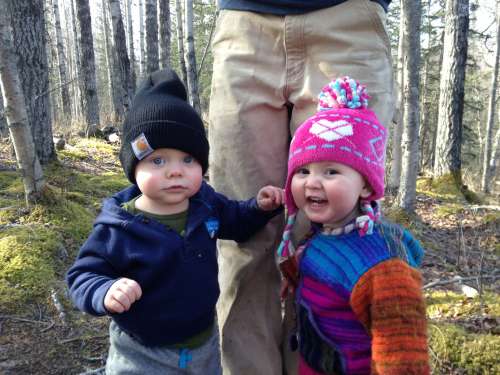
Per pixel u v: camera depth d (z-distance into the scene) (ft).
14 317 9.53
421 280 4.70
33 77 20.43
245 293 6.14
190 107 5.09
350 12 5.59
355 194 4.77
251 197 6.02
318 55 5.72
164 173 4.84
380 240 4.72
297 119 5.90
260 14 5.92
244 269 6.01
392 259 4.54
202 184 5.68
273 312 6.26
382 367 4.27
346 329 4.81
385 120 5.75
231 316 6.15
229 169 6.11
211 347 5.30
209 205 5.40
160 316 4.86
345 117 4.79
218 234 5.63
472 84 74.43
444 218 20.86
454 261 14.24
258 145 6.00
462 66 29.50
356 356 4.79
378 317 4.37
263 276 6.17
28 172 13.78
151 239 4.82
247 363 6.04
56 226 13.23
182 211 5.16
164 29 40.09
